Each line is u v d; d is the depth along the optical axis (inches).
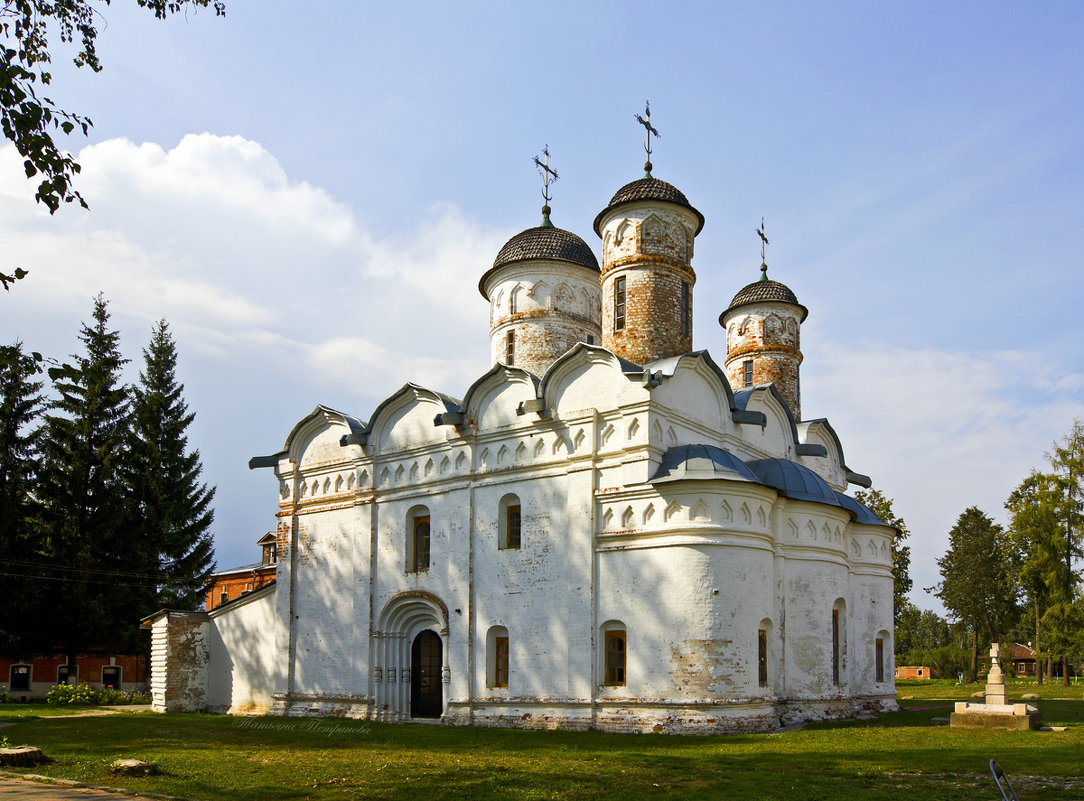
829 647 1154.0
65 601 1963.6
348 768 722.2
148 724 1192.2
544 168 1571.1
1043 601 2748.5
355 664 1307.8
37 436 2082.9
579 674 1069.8
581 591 1087.0
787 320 1701.5
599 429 1120.2
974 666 3051.2
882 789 613.6
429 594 1237.1
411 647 1284.4
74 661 2049.7
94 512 2090.3
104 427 2174.0
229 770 719.7
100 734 1046.4
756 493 1063.6
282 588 1434.5
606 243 1333.7
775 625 1104.2
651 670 1018.1
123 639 2032.5
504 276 1485.0
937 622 6220.5
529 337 1439.5
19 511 2005.4
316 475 1443.2
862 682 1284.4
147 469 2199.8
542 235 1496.1
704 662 992.2
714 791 607.2
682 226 1322.6
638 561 1053.8
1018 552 2783.0
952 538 3221.0
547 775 675.4
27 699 1999.3
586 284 1487.5
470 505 1221.1
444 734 1022.4
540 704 1096.8
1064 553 2529.5
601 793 603.5
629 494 1073.5
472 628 1181.1
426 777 670.5
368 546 1331.2
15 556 1990.7
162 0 632.4
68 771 719.1
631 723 1014.4
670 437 1119.6
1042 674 2908.5
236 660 1478.8
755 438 1311.5
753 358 1695.4
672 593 1019.3
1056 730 983.6
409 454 1315.2
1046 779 653.9
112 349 2260.1
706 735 959.0
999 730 979.3
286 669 1393.9
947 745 849.5
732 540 1031.0
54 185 545.0
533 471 1168.8
